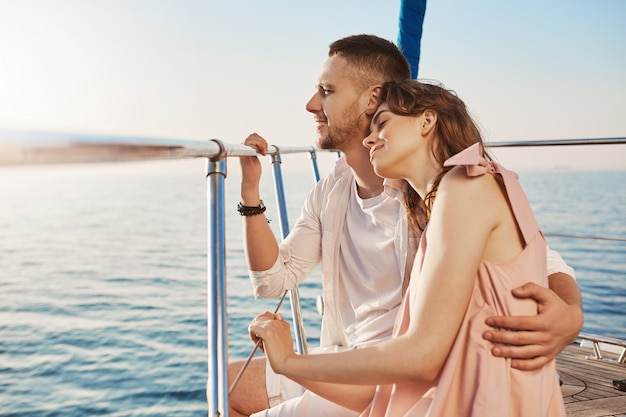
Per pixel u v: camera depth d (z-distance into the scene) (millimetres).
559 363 2791
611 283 17734
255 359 1729
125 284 18062
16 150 423
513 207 1094
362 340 1611
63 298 16656
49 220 35812
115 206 41438
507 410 1016
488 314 1074
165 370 9695
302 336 1870
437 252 1057
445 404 1037
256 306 11617
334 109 1671
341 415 1430
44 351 11500
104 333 12477
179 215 36000
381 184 1636
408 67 1766
